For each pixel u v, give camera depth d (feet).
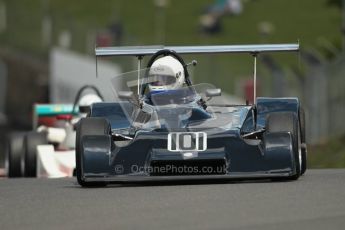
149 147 128.26
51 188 127.85
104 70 414.21
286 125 129.80
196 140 128.16
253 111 144.56
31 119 554.46
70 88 458.09
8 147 204.23
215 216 96.37
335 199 106.22
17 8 645.10
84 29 466.70
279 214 96.78
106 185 130.21
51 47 510.58
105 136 128.67
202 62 411.34
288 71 338.95
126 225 92.94
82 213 101.71
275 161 125.70
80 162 127.24
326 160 242.37
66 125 202.59
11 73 622.95
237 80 425.69
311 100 310.04
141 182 132.67
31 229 93.15
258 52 153.89
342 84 277.03
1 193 123.03
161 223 93.35
